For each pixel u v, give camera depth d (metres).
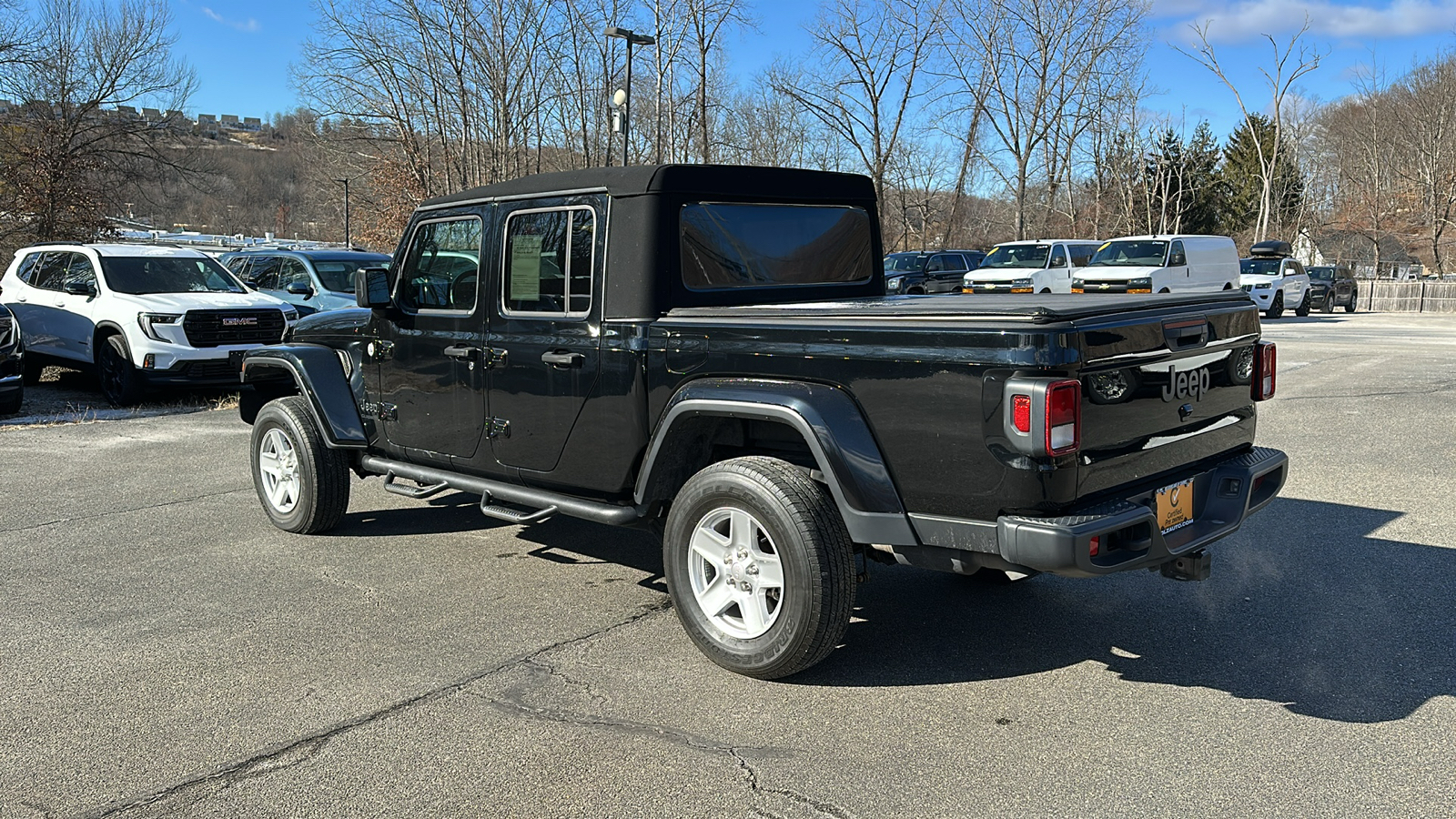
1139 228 55.38
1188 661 4.18
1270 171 47.25
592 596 5.07
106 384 12.03
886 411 3.65
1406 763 3.29
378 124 37.91
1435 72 60.84
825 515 3.80
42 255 13.56
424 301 5.34
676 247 4.42
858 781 3.23
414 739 3.53
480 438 5.07
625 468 4.46
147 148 29.50
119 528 6.39
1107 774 3.25
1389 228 59.06
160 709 3.77
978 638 4.46
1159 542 3.62
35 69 26.53
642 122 39.53
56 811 3.07
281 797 3.15
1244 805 3.05
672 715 3.71
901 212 50.12
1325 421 9.71
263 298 12.67
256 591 5.15
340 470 6.05
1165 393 3.80
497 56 36.16
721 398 4.00
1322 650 4.26
